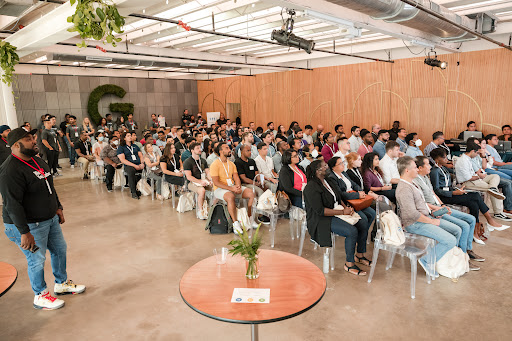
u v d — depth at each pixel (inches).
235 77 621.6
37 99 528.4
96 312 128.9
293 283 92.3
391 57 421.1
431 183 193.0
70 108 561.9
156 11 251.6
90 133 484.1
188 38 356.5
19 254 183.3
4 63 237.6
